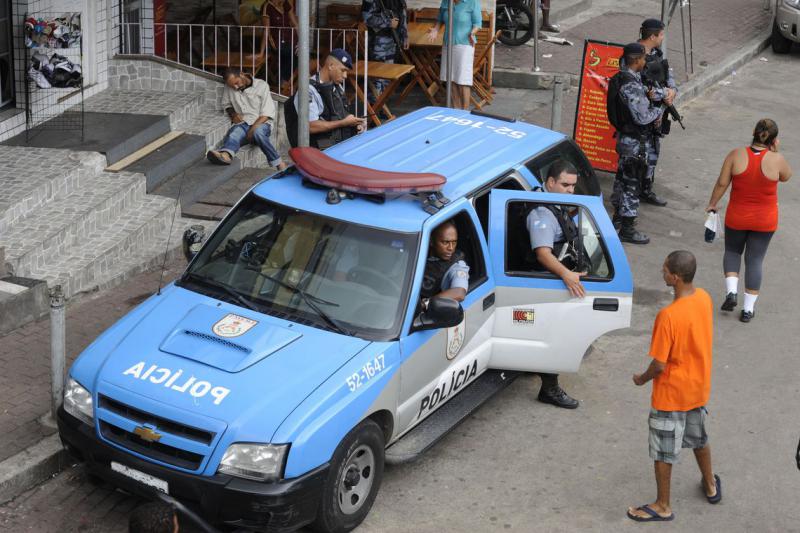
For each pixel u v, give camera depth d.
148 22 13.74
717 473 7.39
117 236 9.93
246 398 5.99
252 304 6.80
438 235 7.13
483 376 7.97
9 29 11.19
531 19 18.98
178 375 6.16
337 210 7.07
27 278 8.90
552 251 7.66
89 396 6.30
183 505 5.89
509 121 9.14
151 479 6.02
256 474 5.83
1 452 6.90
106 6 12.76
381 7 14.33
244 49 15.05
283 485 5.82
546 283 7.57
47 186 9.95
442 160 7.94
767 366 8.98
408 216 7.01
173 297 6.95
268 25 14.16
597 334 7.69
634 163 11.30
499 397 8.34
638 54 11.22
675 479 7.32
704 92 17.98
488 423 7.94
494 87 17.27
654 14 22.70
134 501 6.75
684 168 14.02
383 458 6.63
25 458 6.85
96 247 9.67
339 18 16.17
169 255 10.21
